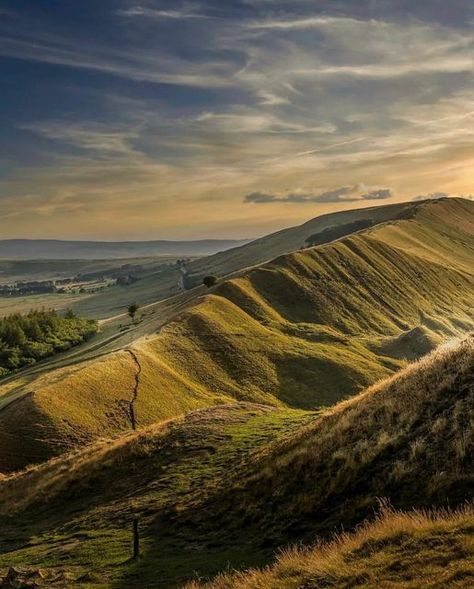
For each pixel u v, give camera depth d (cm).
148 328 12644
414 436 2005
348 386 10012
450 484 1611
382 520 1520
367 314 15488
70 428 6650
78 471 3762
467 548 1195
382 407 2380
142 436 3991
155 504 2730
